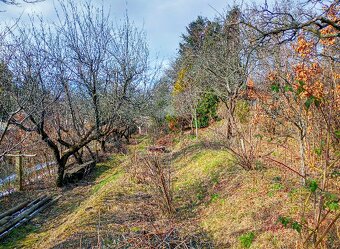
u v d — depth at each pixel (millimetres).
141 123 21344
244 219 5773
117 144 20234
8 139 8703
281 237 4730
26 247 6934
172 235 5844
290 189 6043
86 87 12750
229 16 10727
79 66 12320
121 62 13641
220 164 9320
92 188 11578
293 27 3961
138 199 8023
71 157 17031
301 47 5301
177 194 8453
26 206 9586
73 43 12305
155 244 5332
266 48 5844
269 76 6297
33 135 12320
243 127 10336
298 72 5434
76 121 14812
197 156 11508
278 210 5477
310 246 3805
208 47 13328
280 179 6750
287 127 7602
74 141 14422
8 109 8438
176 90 22484
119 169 13711
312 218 4652
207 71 12750
